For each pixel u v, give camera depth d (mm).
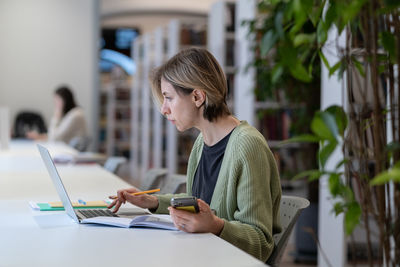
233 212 1879
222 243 1540
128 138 11391
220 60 6516
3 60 9508
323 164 1279
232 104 6570
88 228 1778
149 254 1416
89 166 4320
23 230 1749
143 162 9359
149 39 9078
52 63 9734
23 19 9586
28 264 1322
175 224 1677
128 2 13531
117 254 1419
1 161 4551
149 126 9070
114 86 11281
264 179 1825
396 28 1352
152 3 13602
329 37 3100
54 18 9727
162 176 3160
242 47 5512
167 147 8078
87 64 9891
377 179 1038
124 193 2105
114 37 13906
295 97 4699
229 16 6500
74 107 7734
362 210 1457
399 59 1308
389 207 1415
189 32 7480
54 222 1889
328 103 3525
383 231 1341
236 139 1897
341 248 3461
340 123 1346
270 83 4648
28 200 2455
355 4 1154
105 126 12641
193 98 1954
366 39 1339
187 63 1925
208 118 1979
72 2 9805
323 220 3600
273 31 1569
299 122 4695
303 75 1563
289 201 2035
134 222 1781
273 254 1884
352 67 1558
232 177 1854
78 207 2240
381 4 1272
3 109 5738
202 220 1656
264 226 1755
